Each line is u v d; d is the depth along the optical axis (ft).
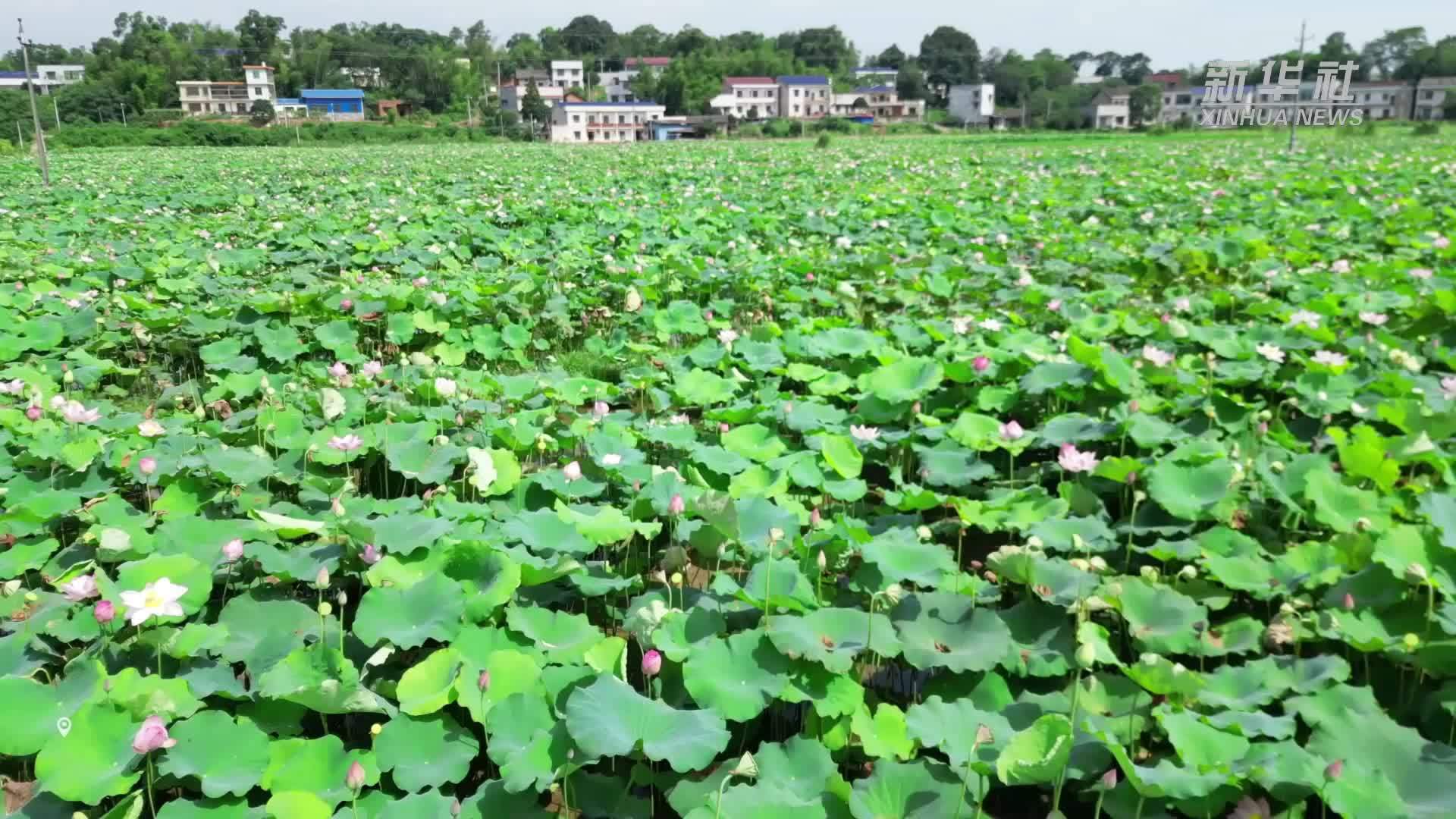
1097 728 8.73
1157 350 17.92
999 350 19.19
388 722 9.33
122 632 10.32
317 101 319.47
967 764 8.19
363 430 15.55
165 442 15.42
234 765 8.59
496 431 15.80
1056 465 14.98
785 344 20.52
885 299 26.81
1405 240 32.94
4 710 8.84
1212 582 11.41
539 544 11.62
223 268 32.07
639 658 10.92
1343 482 13.55
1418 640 9.17
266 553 11.60
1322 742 8.41
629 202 53.57
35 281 29.50
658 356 21.17
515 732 8.63
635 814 8.52
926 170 75.56
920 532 11.68
